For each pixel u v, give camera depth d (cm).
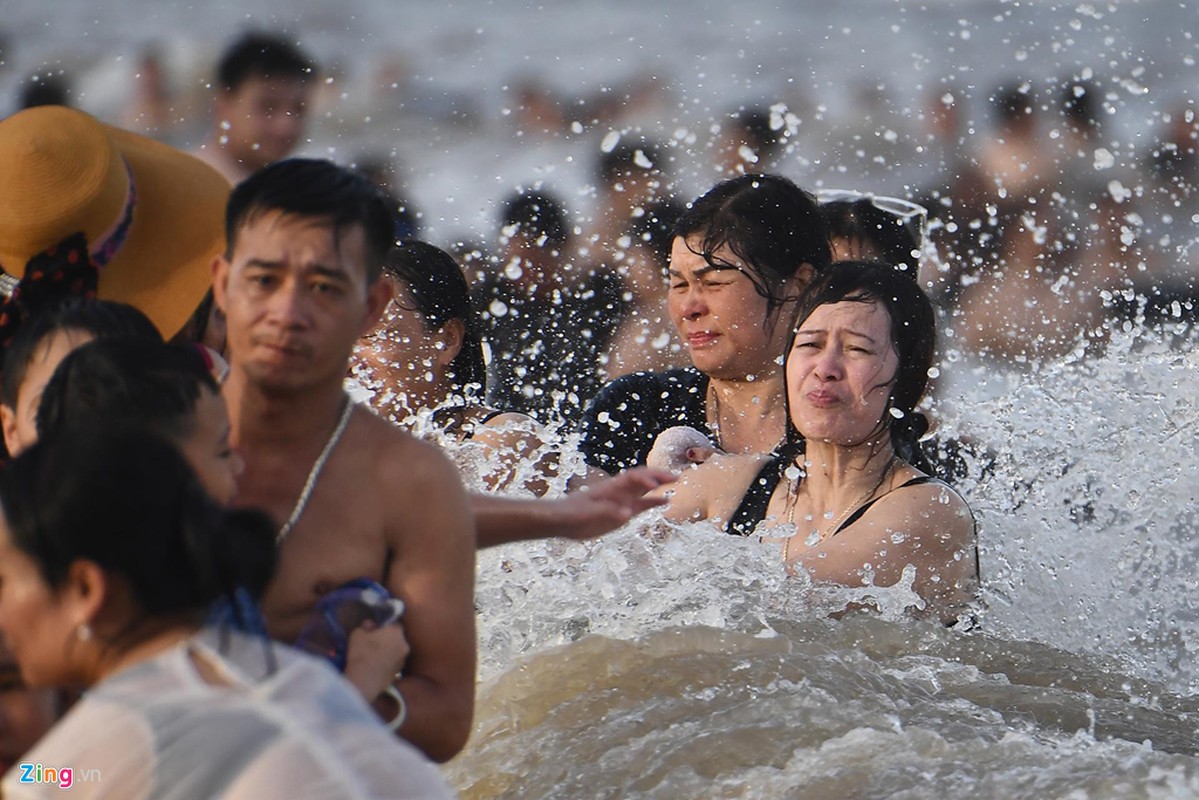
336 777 651
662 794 1063
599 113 4894
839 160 4081
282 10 5628
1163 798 997
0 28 5100
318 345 889
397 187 3997
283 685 681
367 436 940
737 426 1709
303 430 920
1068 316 2920
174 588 692
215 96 2438
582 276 2603
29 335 973
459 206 3962
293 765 649
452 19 5747
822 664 1289
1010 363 2756
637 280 2608
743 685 1241
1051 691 1294
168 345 856
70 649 697
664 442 1622
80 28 5150
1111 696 1330
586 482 1669
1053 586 1609
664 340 2509
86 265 1099
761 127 3653
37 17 5216
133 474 688
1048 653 1398
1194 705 1323
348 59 5272
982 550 1612
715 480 1545
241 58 2384
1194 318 2966
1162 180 3597
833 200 1894
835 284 1442
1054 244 3117
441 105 4903
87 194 1084
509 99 4978
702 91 5088
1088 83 4016
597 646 1323
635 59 5406
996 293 2947
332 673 706
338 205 888
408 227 2966
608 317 2567
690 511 1538
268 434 917
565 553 1498
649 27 5784
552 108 4909
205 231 1163
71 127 1099
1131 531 1666
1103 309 2962
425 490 934
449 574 941
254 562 707
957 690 1286
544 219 2633
